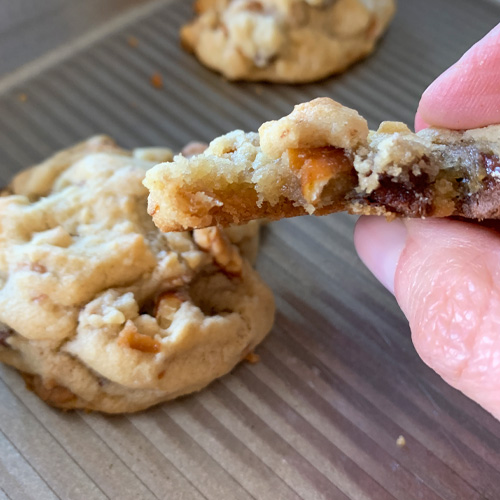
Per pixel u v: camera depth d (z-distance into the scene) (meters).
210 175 0.13
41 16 0.24
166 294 0.15
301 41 0.22
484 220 0.14
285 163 0.14
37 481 0.14
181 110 0.22
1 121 0.21
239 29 0.22
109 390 0.15
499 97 0.14
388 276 0.15
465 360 0.12
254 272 0.17
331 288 0.18
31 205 0.16
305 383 0.16
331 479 0.15
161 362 0.15
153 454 0.15
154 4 0.25
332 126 0.13
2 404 0.15
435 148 0.14
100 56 0.23
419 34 0.24
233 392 0.16
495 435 0.16
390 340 0.17
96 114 0.21
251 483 0.15
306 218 0.19
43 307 0.14
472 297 0.12
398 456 0.15
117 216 0.16
